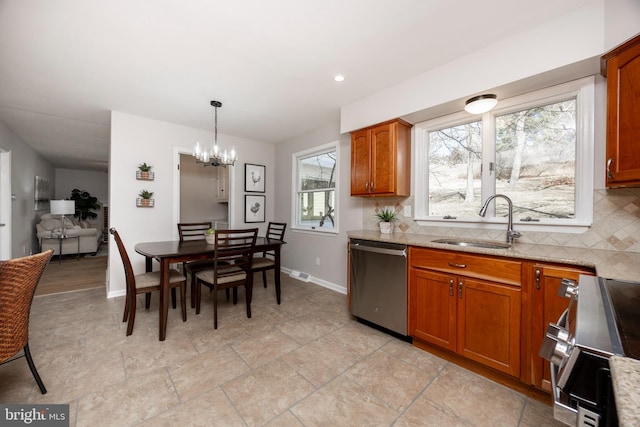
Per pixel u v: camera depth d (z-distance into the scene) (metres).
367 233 2.83
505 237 2.20
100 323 2.51
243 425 1.36
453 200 2.60
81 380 1.69
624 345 0.57
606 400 0.53
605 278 1.10
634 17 1.40
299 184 4.46
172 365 1.87
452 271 1.92
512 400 1.58
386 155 2.66
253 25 1.75
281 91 2.71
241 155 4.48
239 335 2.32
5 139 3.83
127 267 2.30
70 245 5.76
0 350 1.35
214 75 2.40
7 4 1.55
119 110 3.24
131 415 1.42
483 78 2.00
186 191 5.83
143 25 1.75
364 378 1.76
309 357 2.00
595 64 1.63
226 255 2.55
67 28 1.77
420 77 2.38
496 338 1.71
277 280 3.11
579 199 1.85
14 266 1.37
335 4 1.57
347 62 2.19
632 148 1.36
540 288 1.54
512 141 2.22
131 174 3.39
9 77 2.43
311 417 1.42
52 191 7.29
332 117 3.50
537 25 1.75
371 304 2.43
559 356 0.67
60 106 3.12
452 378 1.77
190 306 3.01
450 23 1.73
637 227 1.64
